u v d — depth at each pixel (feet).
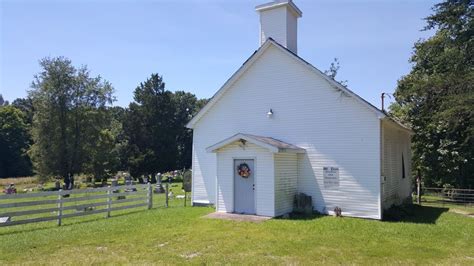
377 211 42.98
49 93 122.31
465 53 56.54
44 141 121.19
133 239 32.19
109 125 140.46
